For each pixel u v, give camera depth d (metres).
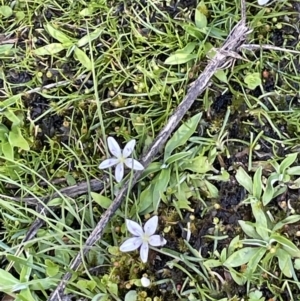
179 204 0.17
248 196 0.17
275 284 0.16
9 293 0.16
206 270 0.17
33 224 0.17
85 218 0.17
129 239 0.15
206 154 0.17
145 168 0.17
